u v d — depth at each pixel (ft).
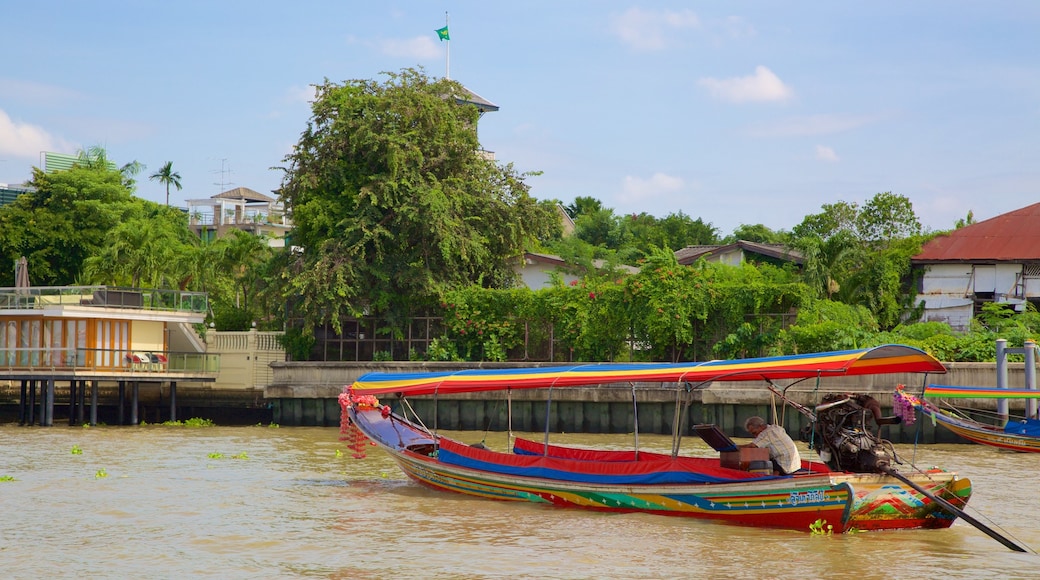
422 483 67.10
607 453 62.64
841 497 48.70
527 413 114.93
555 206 144.46
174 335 140.26
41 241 172.24
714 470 53.47
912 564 44.39
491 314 127.03
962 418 99.25
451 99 140.26
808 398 102.22
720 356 116.47
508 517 55.98
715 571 43.19
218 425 134.82
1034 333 114.11
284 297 129.18
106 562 45.09
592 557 45.78
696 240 240.53
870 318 121.60
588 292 122.52
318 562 45.01
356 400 73.00
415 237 132.26
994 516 55.52
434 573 42.96
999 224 146.30
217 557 46.01
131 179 200.95
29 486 67.56
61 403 145.18
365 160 133.18
